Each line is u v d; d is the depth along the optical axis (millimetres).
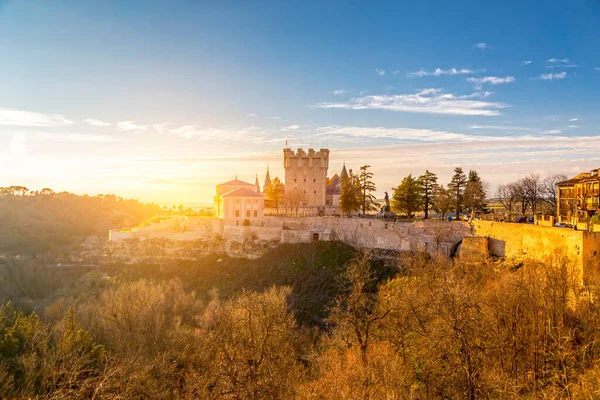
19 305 74750
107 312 57250
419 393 34031
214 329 51875
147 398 37156
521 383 33969
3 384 34844
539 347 36438
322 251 92562
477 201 98438
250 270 92375
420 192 102875
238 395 32906
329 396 33125
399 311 42281
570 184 84625
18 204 183125
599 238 45781
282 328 41406
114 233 119375
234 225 114812
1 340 42094
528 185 106938
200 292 87250
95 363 42906
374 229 90562
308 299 74312
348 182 120062
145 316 55531
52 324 59781
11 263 97000
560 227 54781
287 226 111500
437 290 37906
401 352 39875
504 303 39562
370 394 31672
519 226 61031
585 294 40812
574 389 30875
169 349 49156
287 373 38156
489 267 59031
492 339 35781
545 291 39969
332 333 56156
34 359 38219
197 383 36625
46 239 140250
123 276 99438
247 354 36906
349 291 72688
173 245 112000
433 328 35750
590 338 36438
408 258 75250
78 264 108875
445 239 77500
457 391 32719
